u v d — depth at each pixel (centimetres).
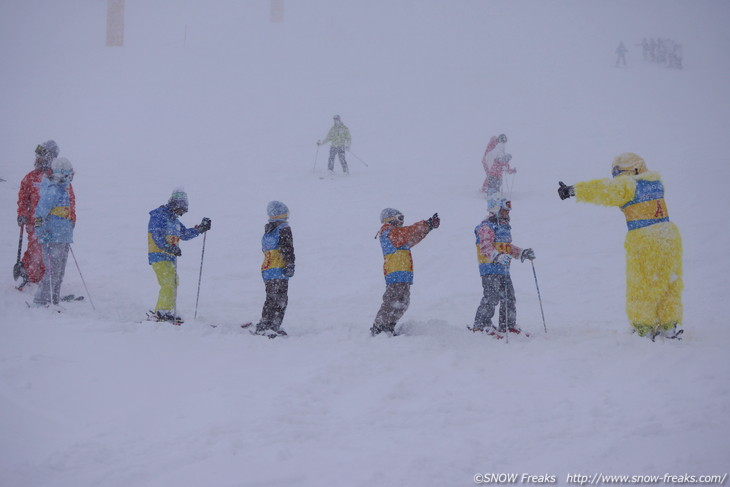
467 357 983
